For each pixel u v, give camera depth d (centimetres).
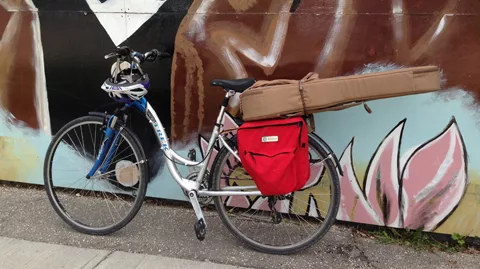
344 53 274
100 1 303
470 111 266
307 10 273
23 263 257
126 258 265
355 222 301
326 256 272
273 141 239
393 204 290
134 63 267
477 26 254
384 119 279
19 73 332
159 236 292
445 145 274
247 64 290
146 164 282
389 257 273
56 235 290
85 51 316
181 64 301
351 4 266
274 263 264
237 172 287
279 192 240
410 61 266
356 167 291
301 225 306
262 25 282
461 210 281
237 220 309
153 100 312
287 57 283
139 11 298
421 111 273
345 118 285
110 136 279
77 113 332
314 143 257
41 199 340
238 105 298
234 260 266
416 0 258
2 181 359
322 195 300
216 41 292
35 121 340
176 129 314
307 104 236
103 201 337
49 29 317
